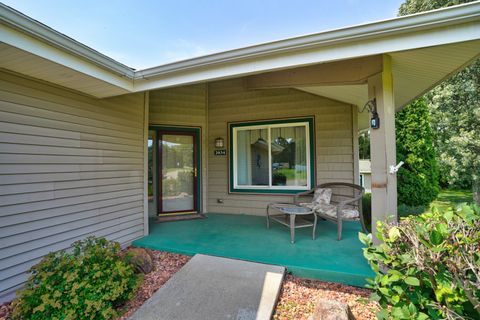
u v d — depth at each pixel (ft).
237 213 17.75
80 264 6.80
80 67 7.57
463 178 25.75
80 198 9.57
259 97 17.25
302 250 9.97
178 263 9.62
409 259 5.04
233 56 7.93
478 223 5.02
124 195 11.65
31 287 6.34
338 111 15.29
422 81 10.80
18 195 7.63
